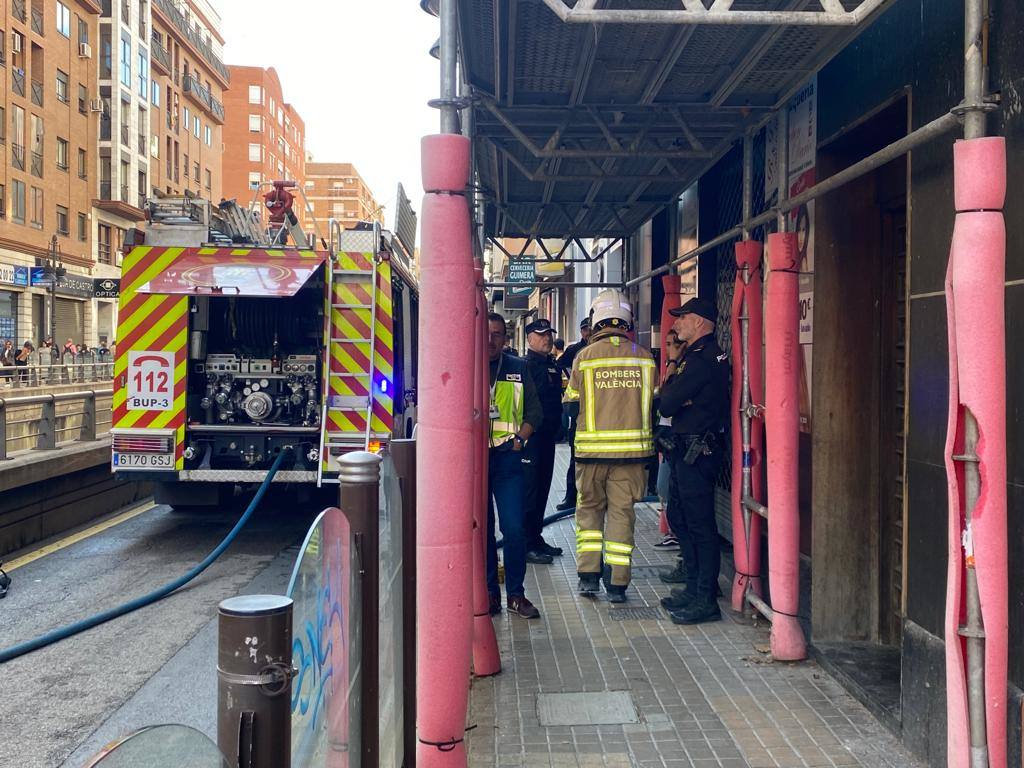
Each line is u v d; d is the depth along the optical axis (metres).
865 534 4.97
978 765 2.78
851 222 4.98
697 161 6.34
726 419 5.71
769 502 4.79
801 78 4.62
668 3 3.70
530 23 3.85
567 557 7.68
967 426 2.76
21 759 3.98
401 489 3.48
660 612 5.84
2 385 23.52
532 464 6.79
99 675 5.05
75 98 51.56
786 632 4.82
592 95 4.94
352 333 8.44
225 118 94.31
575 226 9.53
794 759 3.67
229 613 1.57
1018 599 2.92
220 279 7.97
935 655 3.46
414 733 3.48
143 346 8.34
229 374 8.63
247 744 1.55
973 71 2.79
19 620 6.12
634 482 6.04
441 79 3.22
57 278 44.34
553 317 23.72
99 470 10.04
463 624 3.02
